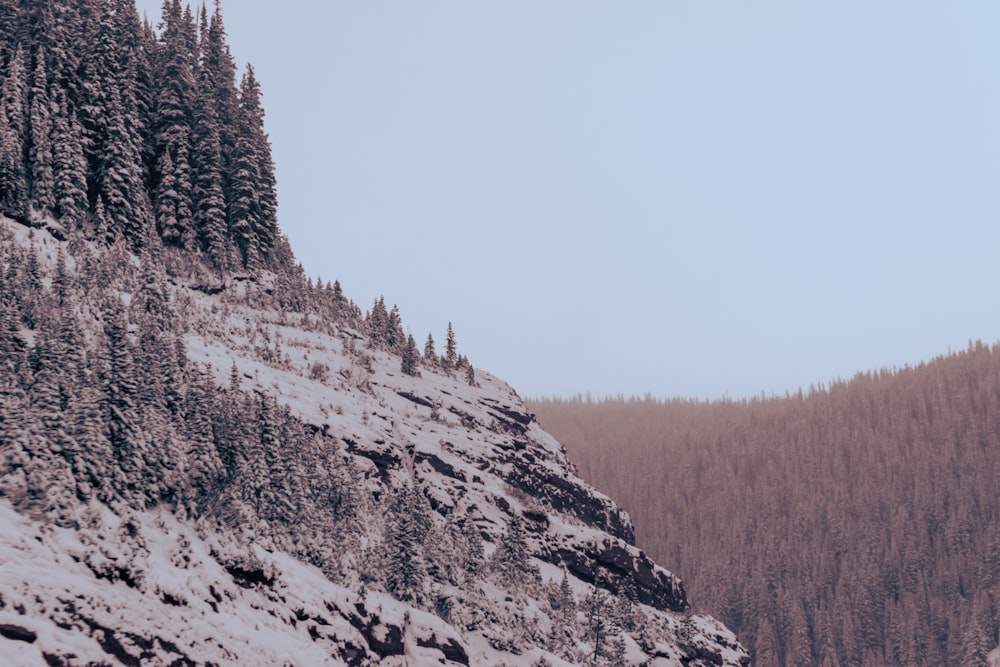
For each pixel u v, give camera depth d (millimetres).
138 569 41438
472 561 76500
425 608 63719
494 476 100125
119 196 99312
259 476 59312
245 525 53281
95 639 36656
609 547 103188
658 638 91500
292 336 105000
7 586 35156
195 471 54156
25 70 95750
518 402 132375
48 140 94312
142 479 49031
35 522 40000
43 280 74812
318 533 60281
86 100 102938
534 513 97625
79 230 92625
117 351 51125
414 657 57906
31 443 43375
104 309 72750
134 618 39156
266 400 65750
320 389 89688
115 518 44750
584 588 94500
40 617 35250
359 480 75500
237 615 46125
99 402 48906
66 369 52469
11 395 45750
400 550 64875
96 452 46125
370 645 54781
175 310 86250
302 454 67062
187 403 58906
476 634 67375
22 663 33031
